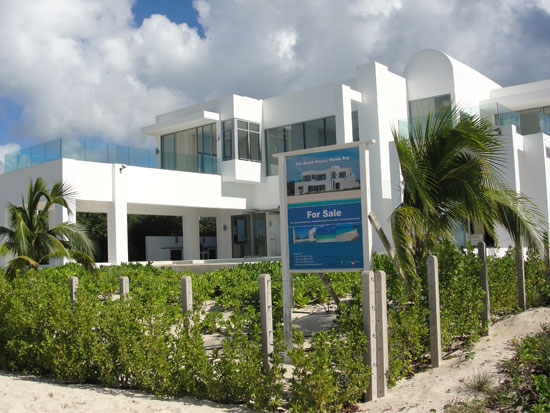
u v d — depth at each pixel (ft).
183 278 21.85
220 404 20.17
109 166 68.90
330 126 77.71
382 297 21.06
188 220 92.27
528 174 68.80
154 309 22.25
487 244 63.93
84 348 23.45
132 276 48.29
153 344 21.47
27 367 26.50
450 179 29.35
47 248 43.19
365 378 20.07
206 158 81.71
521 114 70.69
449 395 20.61
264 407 19.42
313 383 18.75
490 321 32.50
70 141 65.72
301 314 37.78
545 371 21.77
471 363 24.38
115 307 23.30
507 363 22.76
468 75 80.89
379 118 75.46
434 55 78.64
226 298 37.99
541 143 67.92
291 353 18.98
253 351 19.88
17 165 71.92
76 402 19.43
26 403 19.10
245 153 82.89
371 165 75.41
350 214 24.71
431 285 25.18
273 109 84.74
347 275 42.37
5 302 28.04
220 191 82.17
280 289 32.68
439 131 29.07
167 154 84.33
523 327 30.37
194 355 20.80
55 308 24.50
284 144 83.30
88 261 43.32
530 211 35.22
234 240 94.73
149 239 115.44
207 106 85.25
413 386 22.38
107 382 22.72
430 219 29.04
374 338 20.67
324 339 19.40
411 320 23.43
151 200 72.95
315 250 25.44
